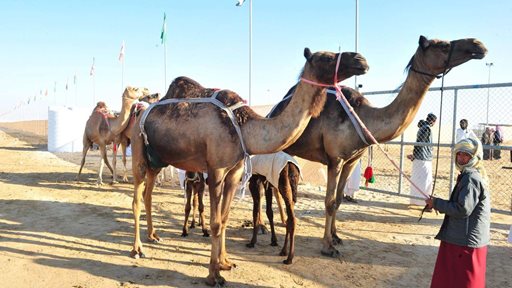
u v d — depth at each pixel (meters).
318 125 6.70
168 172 15.79
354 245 7.17
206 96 5.65
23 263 5.86
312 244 7.13
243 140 5.14
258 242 7.14
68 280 5.34
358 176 10.59
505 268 6.25
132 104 12.14
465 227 4.03
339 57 4.69
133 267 5.84
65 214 8.78
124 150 13.11
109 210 9.28
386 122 6.15
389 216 9.34
